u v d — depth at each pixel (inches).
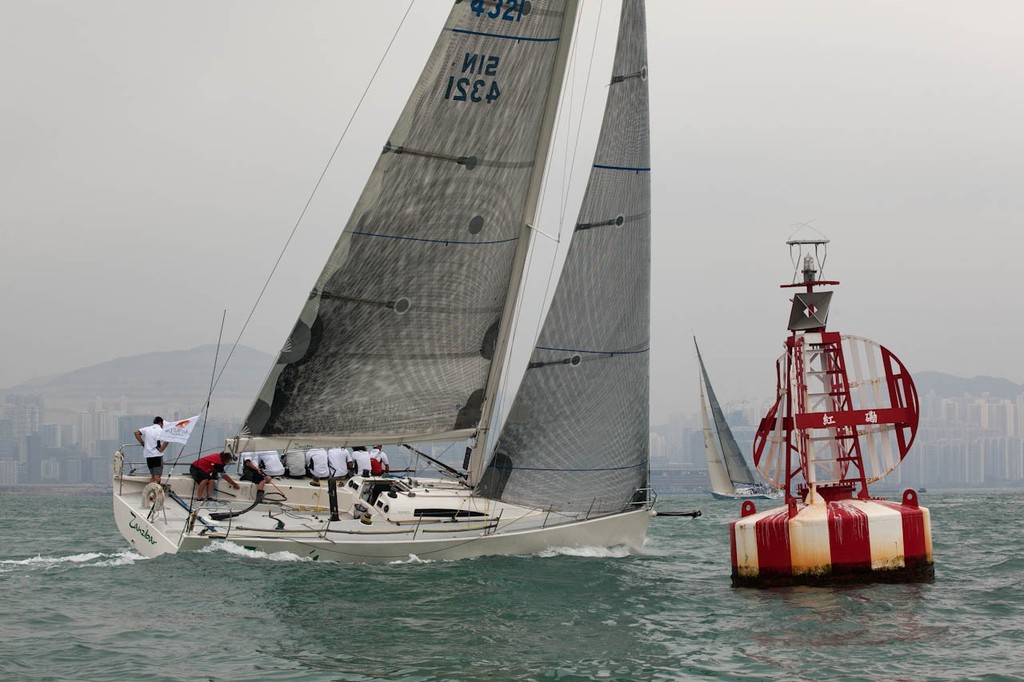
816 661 629.9
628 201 1111.6
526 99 1095.6
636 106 1117.1
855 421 833.5
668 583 900.6
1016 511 2391.7
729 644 676.7
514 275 1122.7
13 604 800.3
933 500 3882.9
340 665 634.8
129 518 1047.6
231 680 601.6
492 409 1141.7
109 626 732.0
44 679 601.9
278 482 1162.6
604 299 1104.2
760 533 807.7
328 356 1085.8
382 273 1082.7
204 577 888.3
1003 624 709.3
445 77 1062.4
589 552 1056.8
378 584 873.5
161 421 1090.1
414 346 1106.1
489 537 1008.9
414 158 1068.5
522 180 1108.5
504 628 731.4
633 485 1104.2
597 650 669.9
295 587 856.3
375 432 1108.5
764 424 859.4
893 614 733.3
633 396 1104.8
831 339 837.2
